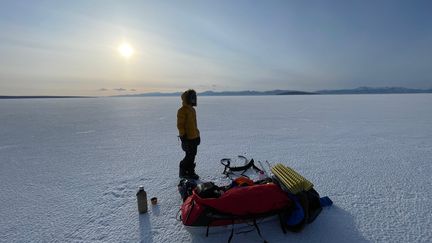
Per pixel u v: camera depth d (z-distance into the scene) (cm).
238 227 242
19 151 605
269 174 407
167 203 310
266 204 234
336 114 1411
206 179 388
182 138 373
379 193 323
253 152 549
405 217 264
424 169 415
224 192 256
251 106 2509
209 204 229
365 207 287
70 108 2683
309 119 1181
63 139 759
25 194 348
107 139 749
